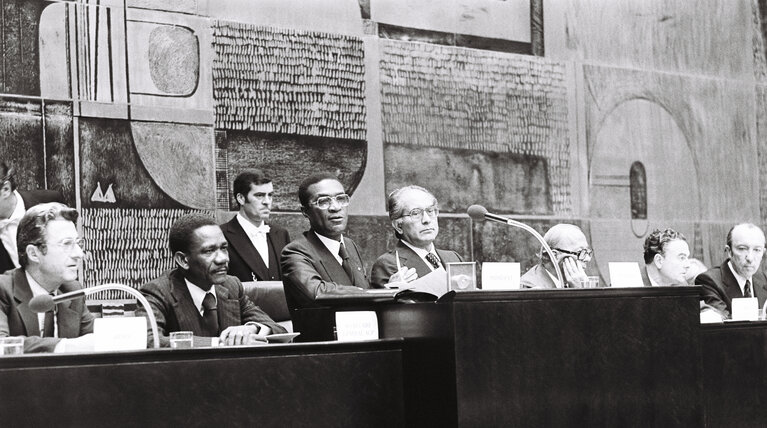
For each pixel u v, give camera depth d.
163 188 10.95
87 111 10.54
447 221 13.21
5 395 4.63
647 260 10.23
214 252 7.04
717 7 16.27
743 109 16.44
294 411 5.41
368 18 12.73
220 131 11.41
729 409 7.50
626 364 6.08
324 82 12.28
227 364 5.22
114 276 10.53
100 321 5.43
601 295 6.03
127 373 4.94
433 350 5.62
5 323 6.36
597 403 5.93
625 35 15.22
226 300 7.31
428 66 13.23
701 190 15.83
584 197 14.55
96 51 10.64
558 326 5.83
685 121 15.76
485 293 5.59
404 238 8.42
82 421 4.80
